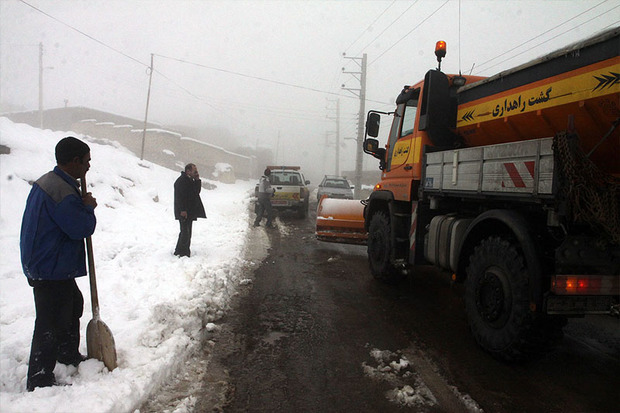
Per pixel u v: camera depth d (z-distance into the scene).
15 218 7.68
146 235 8.70
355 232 8.06
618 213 3.06
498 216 3.59
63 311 2.75
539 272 3.21
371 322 4.67
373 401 3.02
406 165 5.57
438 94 5.04
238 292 5.75
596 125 3.32
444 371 3.49
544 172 3.11
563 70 3.48
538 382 3.32
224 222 12.13
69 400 2.49
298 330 4.39
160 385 3.08
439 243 4.61
